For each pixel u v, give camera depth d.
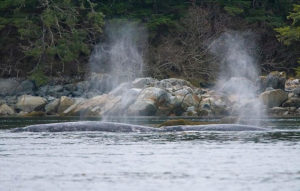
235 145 63.47
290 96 151.00
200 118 127.69
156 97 143.00
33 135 75.31
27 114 146.50
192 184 42.84
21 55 189.75
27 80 181.00
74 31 179.00
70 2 186.38
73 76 187.38
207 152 58.22
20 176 46.41
